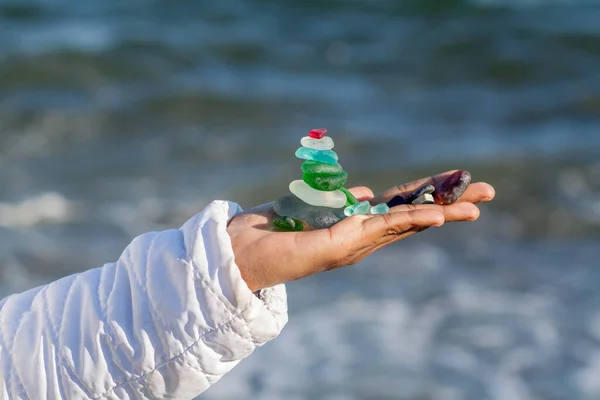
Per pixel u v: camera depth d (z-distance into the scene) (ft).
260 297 4.37
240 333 4.00
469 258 19.90
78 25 46.70
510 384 13.84
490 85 39.60
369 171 27.07
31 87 35.04
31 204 22.98
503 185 25.54
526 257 20.25
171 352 3.99
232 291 3.94
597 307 16.92
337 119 32.71
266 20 50.90
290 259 4.12
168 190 24.84
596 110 34.81
